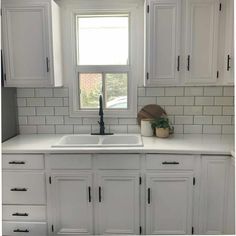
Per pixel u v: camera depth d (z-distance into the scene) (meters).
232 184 2.06
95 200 2.16
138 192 2.14
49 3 2.22
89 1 2.50
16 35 2.27
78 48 2.63
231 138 2.44
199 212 2.14
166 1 2.19
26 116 2.68
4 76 2.33
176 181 2.11
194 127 2.64
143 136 2.52
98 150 2.08
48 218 2.20
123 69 2.60
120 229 2.20
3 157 2.12
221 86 2.55
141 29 2.52
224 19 2.21
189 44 2.23
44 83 2.34
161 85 2.32
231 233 2.11
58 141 2.37
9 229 2.22
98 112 2.67
